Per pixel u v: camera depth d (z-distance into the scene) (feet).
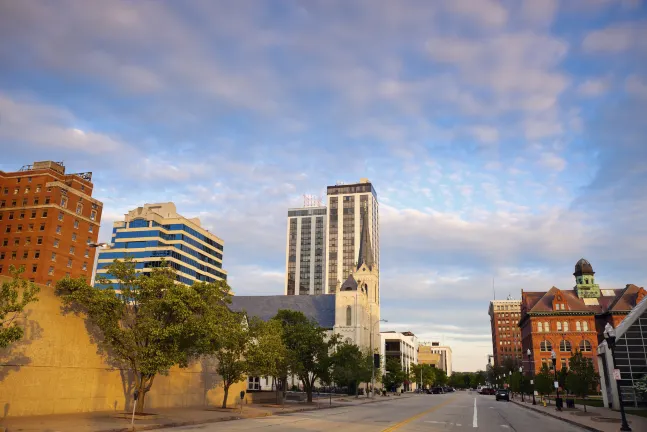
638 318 188.14
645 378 159.74
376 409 153.58
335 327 362.53
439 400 256.93
